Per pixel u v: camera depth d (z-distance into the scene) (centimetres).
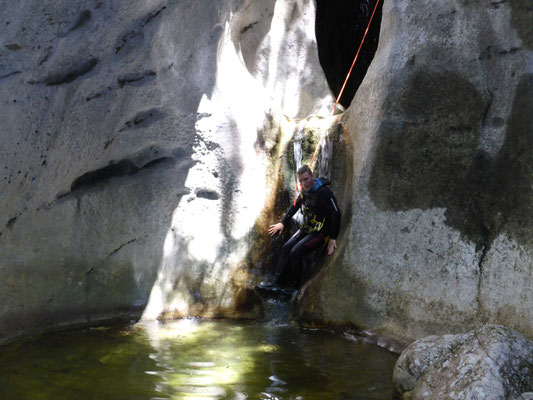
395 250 529
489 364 364
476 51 500
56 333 526
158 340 518
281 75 827
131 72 594
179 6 610
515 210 450
